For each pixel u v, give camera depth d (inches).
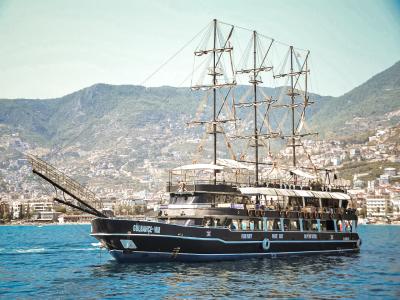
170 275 2428.6
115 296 1993.1
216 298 1955.0
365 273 2615.7
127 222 2623.0
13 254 3821.4
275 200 3422.7
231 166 3267.7
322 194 3580.2
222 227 2896.2
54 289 2165.4
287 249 3245.6
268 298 1963.6
